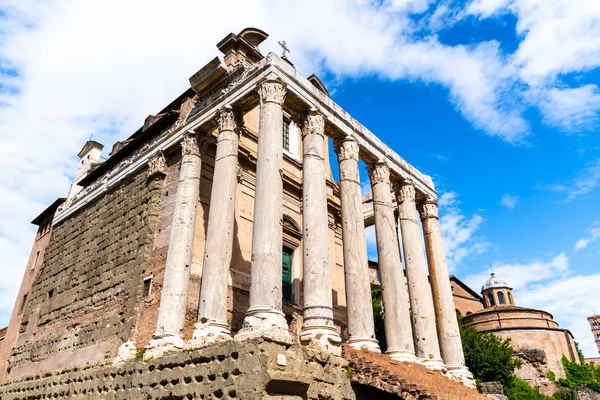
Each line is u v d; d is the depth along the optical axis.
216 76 20.16
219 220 16.50
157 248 19.53
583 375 43.06
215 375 12.76
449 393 15.23
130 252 20.64
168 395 13.95
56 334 23.25
